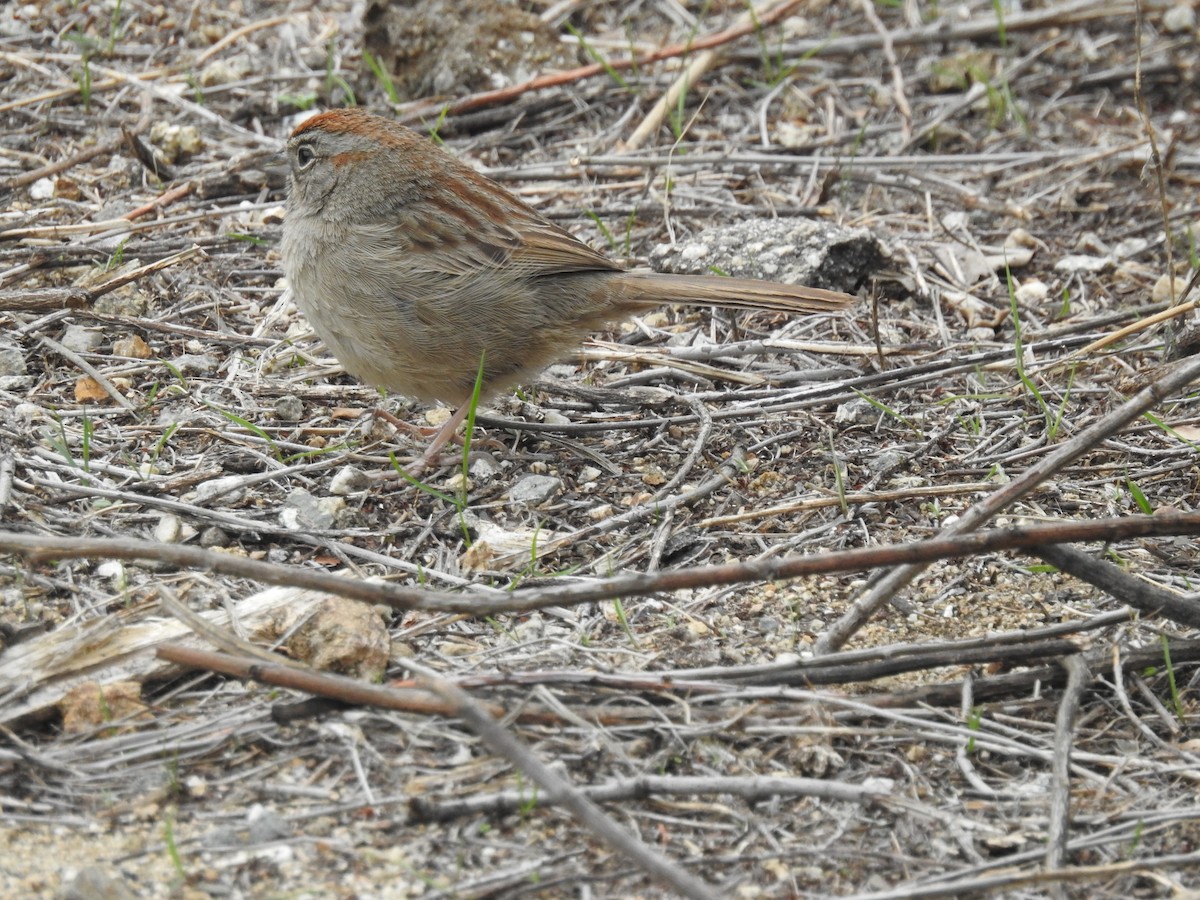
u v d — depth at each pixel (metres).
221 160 14.02
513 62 15.45
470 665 8.09
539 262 9.90
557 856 6.73
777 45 16.28
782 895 6.61
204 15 16.23
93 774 7.13
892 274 12.80
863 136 15.10
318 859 6.66
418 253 9.76
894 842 6.95
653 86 15.56
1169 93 16.14
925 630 8.67
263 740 7.37
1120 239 13.77
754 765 7.39
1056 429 10.52
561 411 11.07
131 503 9.28
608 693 7.69
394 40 15.27
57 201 13.15
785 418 10.93
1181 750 7.64
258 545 9.16
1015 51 16.66
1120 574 7.97
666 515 9.58
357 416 10.77
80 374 10.91
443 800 6.97
